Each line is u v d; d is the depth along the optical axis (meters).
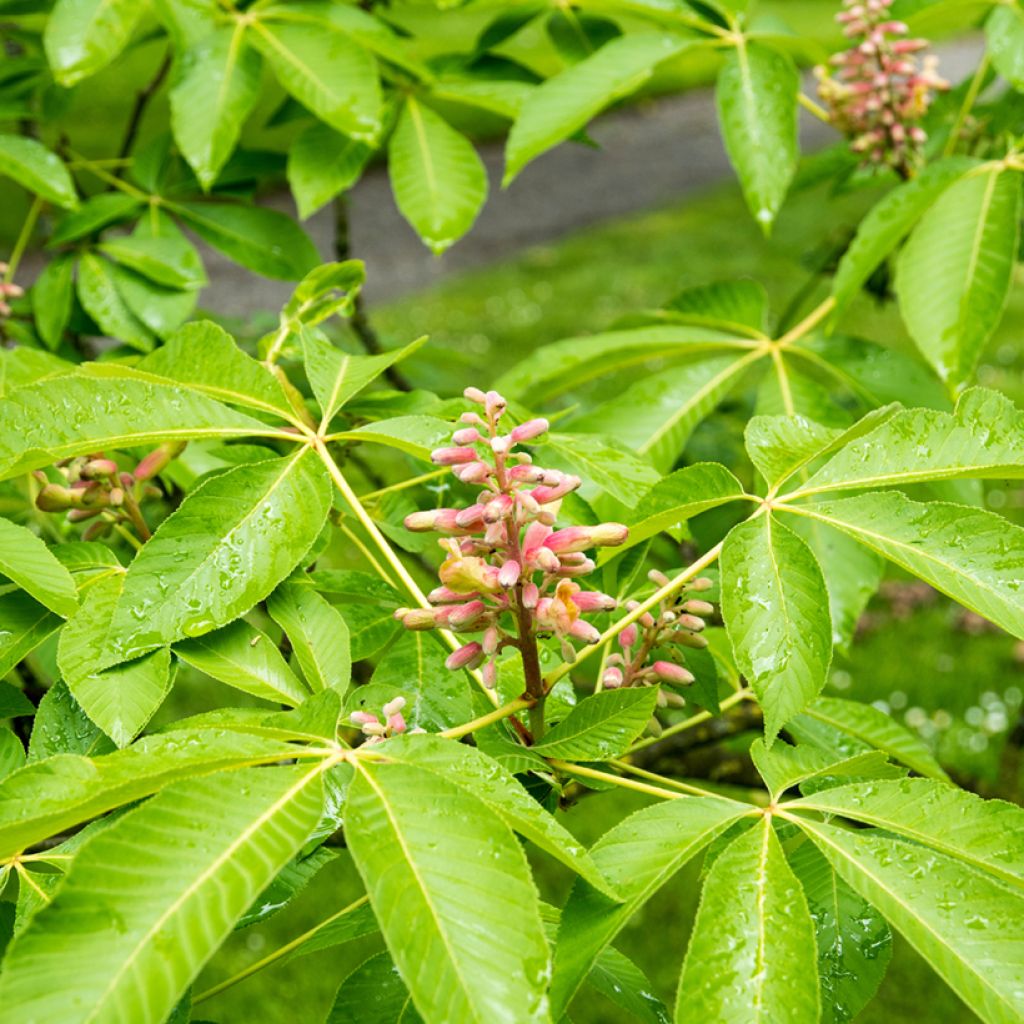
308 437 0.88
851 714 1.00
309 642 0.85
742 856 0.76
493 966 0.70
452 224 1.18
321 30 1.16
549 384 1.19
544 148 1.14
